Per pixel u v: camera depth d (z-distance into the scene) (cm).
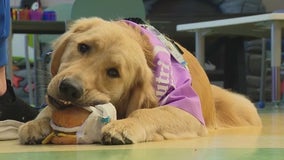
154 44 183
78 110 157
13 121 180
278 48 365
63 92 152
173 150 135
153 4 645
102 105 157
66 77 153
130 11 404
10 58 327
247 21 351
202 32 416
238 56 535
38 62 490
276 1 702
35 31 340
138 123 159
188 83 185
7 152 135
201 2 656
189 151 132
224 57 557
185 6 653
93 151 134
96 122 155
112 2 399
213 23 380
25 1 634
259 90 610
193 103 180
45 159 119
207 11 654
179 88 181
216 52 582
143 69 173
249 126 238
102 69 160
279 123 262
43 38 512
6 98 194
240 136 182
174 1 649
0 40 187
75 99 152
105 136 150
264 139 169
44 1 661
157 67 179
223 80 554
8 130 177
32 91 532
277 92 383
